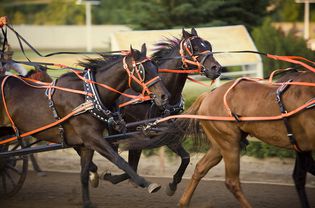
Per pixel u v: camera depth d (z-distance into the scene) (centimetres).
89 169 1081
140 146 1024
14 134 1123
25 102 1066
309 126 892
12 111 1072
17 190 1176
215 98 988
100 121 1023
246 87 966
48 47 4738
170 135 1024
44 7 6253
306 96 896
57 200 1145
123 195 1183
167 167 1405
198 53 1146
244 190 1188
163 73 1132
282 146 940
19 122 1073
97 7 5669
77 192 1212
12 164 1212
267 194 1150
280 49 2044
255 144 1363
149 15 2277
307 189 1186
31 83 1092
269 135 938
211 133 998
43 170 1445
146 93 1016
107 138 1048
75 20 5753
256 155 1366
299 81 916
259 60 2034
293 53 2061
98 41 4831
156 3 2292
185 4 2223
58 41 4919
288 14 4247
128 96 1068
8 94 1081
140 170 1392
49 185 1277
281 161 1345
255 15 2353
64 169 1455
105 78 1028
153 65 1009
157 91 991
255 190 1186
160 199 1145
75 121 1023
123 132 1059
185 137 1029
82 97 1027
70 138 1048
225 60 2003
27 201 1141
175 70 1130
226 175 982
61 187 1258
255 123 944
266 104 930
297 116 902
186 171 1378
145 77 995
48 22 5878
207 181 1287
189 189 1010
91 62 1065
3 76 1113
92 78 1032
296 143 918
